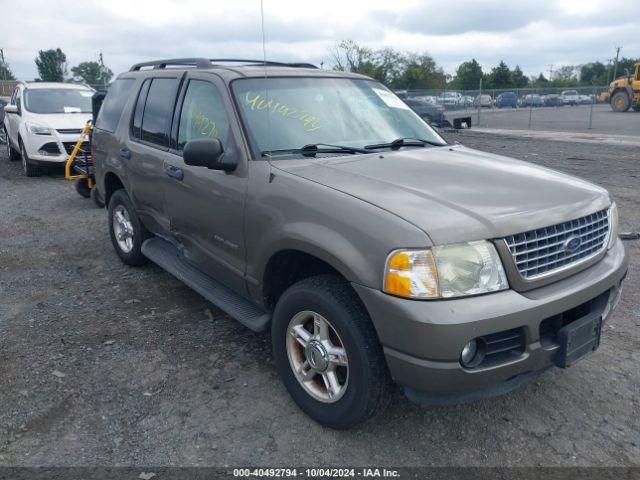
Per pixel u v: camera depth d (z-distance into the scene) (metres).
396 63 58.22
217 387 3.51
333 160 3.46
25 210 8.44
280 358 3.25
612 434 3.04
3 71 65.75
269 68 4.17
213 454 2.91
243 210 3.40
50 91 12.28
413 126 4.32
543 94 34.19
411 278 2.50
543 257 2.75
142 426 3.14
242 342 4.08
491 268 2.58
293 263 3.32
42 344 4.08
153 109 4.75
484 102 31.25
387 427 3.11
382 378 2.75
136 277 5.43
